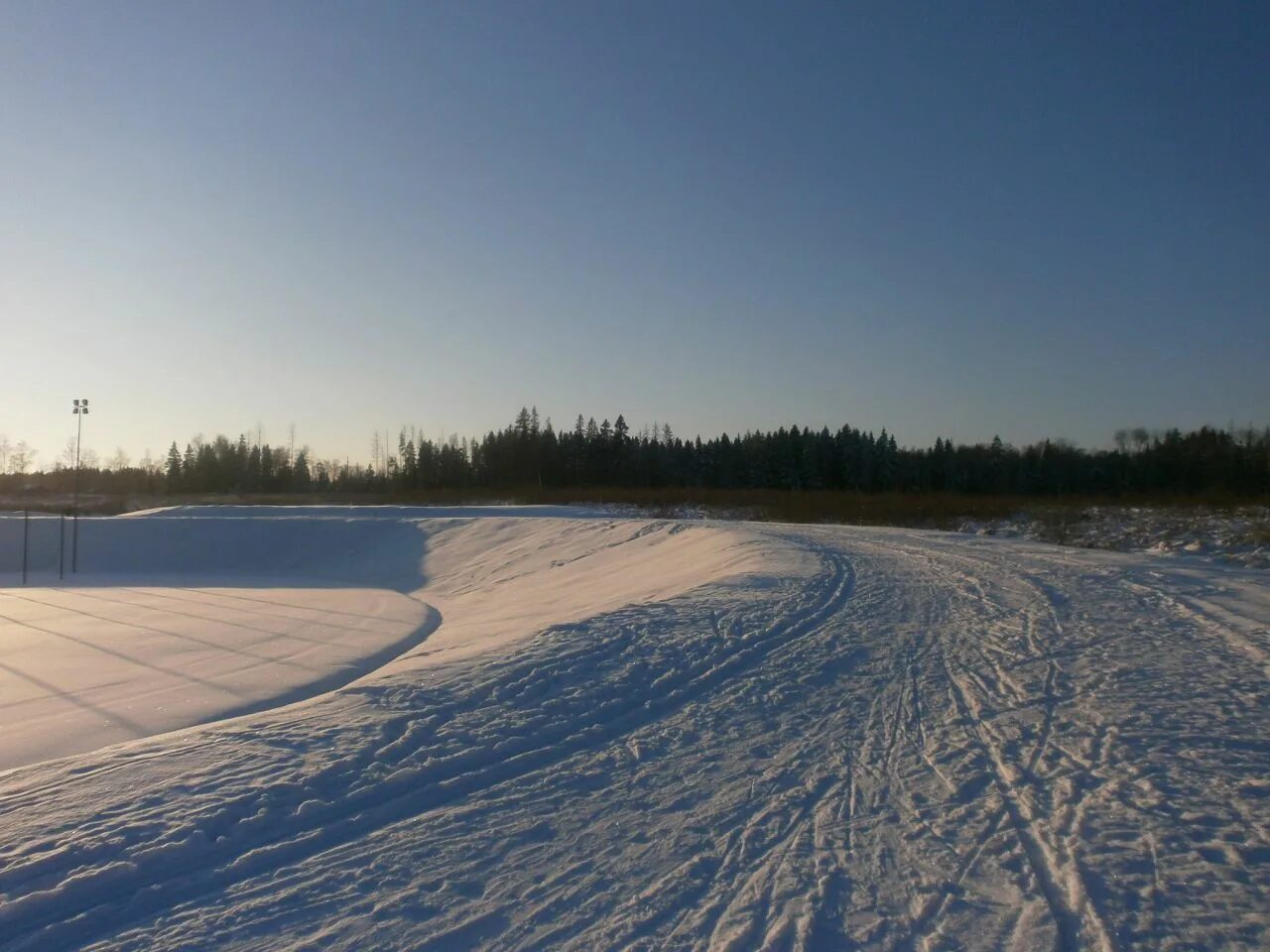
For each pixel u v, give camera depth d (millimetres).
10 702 13492
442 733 7785
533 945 4387
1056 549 26156
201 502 68625
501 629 19172
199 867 5230
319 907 4750
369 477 103625
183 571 41344
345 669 16359
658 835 5773
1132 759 7250
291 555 41969
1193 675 10023
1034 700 9094
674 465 104062
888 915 4719
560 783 6715
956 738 7875
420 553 38781
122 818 5809
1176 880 5145
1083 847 5594
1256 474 69562
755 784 6730
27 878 4996
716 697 9281
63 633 21734
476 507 51375
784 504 50469
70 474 105375
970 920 4668
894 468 100750
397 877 5133
